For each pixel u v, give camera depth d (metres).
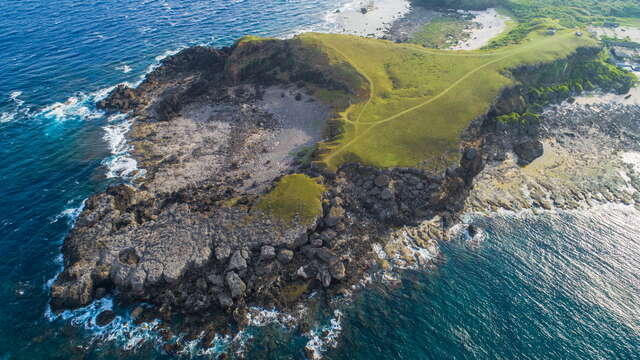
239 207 70.12
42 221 71.94
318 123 97.69
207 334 54.53
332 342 55.00
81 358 52.41
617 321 58.97
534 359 54.00
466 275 64.88
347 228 69.50
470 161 81.94
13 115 101.19
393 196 73.38
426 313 59.06
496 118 94.62
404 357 53.72
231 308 57.28
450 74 106.94
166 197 76.19
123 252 63.03
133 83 117.69
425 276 64.38
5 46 134.38
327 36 124.12
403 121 90.12
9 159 86.75
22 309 57.69
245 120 100.44
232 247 63.34
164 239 64.81
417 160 79.19
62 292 57.72
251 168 84.25
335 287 61.22
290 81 113.69
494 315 59.22
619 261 68.12
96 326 55.88
